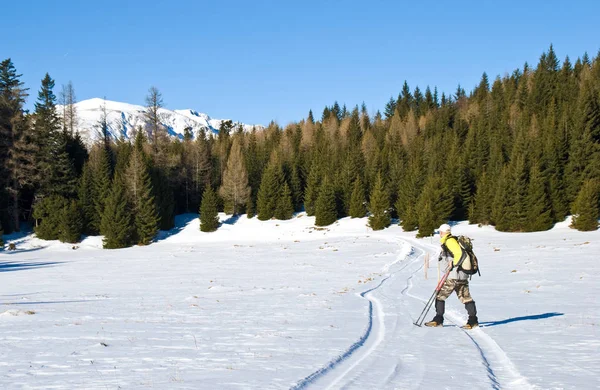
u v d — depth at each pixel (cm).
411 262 3042
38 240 5738
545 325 897
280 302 1362
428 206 5231
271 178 7394
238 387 509
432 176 6662
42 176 6150
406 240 4991
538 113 9300
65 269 3375
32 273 3114
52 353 707
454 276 909
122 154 7419
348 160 7762
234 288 1864
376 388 511
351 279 2120
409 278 2092
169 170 7356
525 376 551
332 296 1459
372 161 8175
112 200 5619
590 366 590
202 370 591
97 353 705
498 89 12575
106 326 977
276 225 6969
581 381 523
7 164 5784
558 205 5594
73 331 916
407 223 5853
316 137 10794
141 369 601
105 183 6328
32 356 687
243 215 7681
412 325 939
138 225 5831
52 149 6228
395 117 12112
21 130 5869
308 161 8988
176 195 8075
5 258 4528
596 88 8500
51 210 5812
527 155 6419
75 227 5781
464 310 1128
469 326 897
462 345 745
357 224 6656
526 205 5350
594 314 1012
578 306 1147
